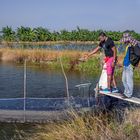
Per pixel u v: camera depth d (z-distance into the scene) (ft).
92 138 28.63
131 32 36.81
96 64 98.94
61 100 47.03
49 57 123.75
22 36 240.53
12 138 35.17
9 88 70.03
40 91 67.00
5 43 188.55
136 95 55.47
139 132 28.09
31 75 91.61
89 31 251.80
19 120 40.11
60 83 77.36
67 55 112.78
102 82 41.45
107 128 28.94
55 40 249.96
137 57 36.68
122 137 27.76
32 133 36.01
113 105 40.70
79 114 38.27
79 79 83.46
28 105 44.52
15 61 130.52
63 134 30.81
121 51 107.14
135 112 33.53
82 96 48.93
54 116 39.81
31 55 127.65
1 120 40.27
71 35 249.75
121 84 73.26
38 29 247.70
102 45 41.42
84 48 142.00
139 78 79.20
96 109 39.04
